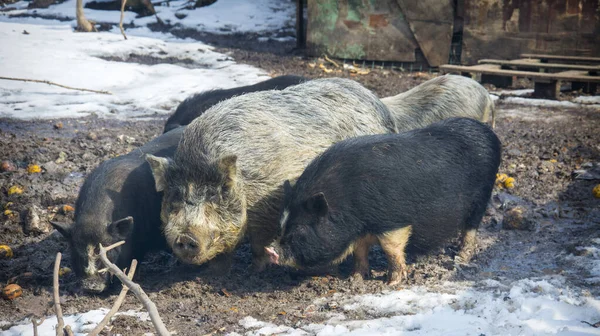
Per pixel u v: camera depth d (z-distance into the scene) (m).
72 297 5.81
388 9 16.47
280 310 5.41
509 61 14.55
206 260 5.60
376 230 5.63
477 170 6.14
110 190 6.01
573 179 8.51
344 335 4.81
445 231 5.96
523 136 10.44
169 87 13.96
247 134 5.77
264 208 5.88
